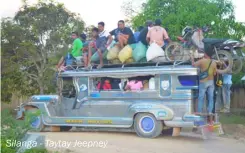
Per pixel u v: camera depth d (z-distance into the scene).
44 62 23.75
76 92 13.92
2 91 24.05
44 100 14.41
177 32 20.58
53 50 23.70
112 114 13.23
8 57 23.55
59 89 14.32
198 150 10.71
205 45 12.55
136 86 12.84
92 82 13.68
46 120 14.05
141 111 12.59
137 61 13.11
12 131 8.60
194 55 12.43
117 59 13.43
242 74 22.91
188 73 12.05
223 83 12.87
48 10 23.67
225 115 23.39
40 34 23.80
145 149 10.49
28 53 23.42
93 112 13.58
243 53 13.40
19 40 23.50
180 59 12.49
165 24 21.19
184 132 14.26
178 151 10.39
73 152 9.68
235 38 21.45
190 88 12.11
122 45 13.30
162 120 12.41
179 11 21.55
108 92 13.32
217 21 20.95
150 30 13.02
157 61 12.78
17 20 23.58
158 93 12.50
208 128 12.30
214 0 22.42
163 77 12.47
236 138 13.75
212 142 12.29
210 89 12.43
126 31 13.35
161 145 11.24
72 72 14.01
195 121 11.95
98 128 14.36
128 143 11.41
